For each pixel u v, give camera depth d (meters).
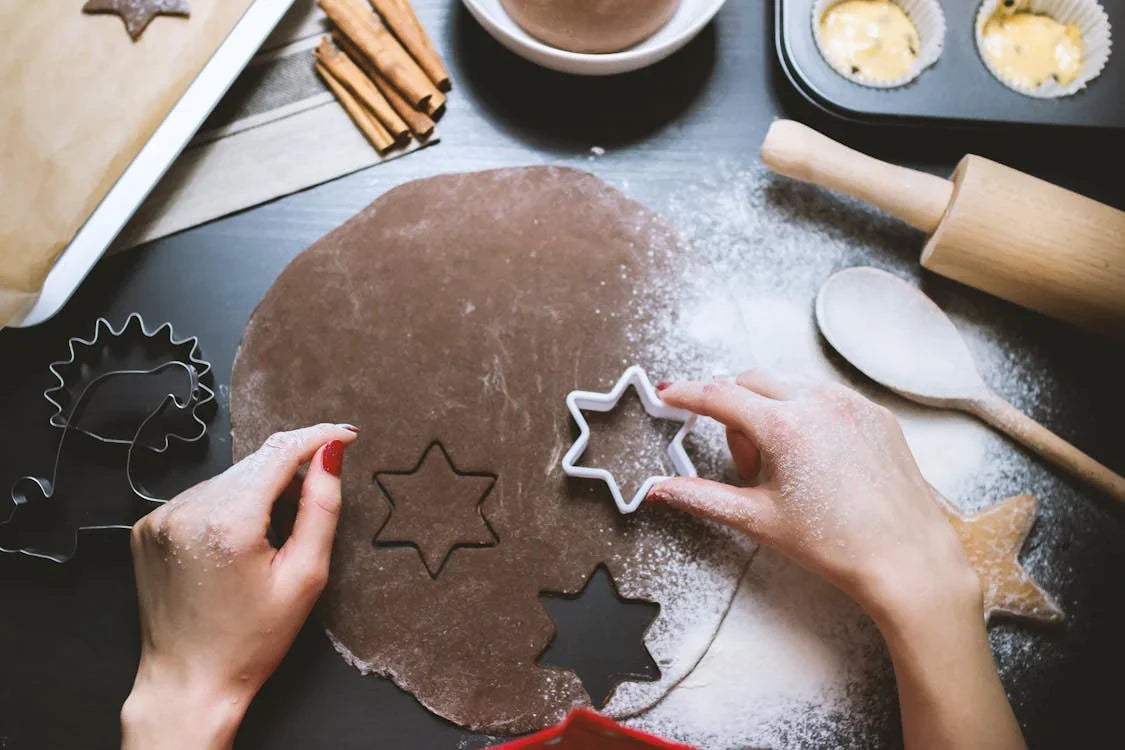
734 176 0.63
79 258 0.57
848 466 0.52
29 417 0.59
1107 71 0.61
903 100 0.61
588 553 0.57
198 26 0.59
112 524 0.57
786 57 0.61
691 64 0.64
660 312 0.60
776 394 0.55
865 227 0.62
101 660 0.56
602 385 0.59
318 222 0.61
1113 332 0.58
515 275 0.60
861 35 0.62
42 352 0.59
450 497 0.57
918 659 0.51
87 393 0.58
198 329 0.60
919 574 0.51
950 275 0.60
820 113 0.62
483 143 0.62
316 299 0.60
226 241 0.61
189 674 0.51
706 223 0.62
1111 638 0.57
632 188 0.62
